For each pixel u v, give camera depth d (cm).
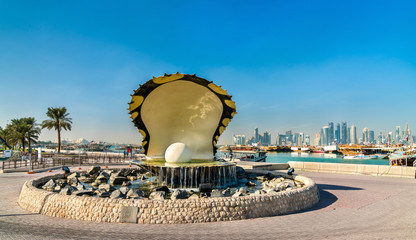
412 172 2177
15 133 6003
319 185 1769
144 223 888
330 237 752
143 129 1797
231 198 966
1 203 1185
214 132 1914
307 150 15688
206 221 909
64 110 5619
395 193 1471
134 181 1786
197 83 1659
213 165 1538
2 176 2188
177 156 1653
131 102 1627
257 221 923
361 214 1024
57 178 1698
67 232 791
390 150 10019
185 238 742
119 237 748
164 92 1723
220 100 1759
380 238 743
